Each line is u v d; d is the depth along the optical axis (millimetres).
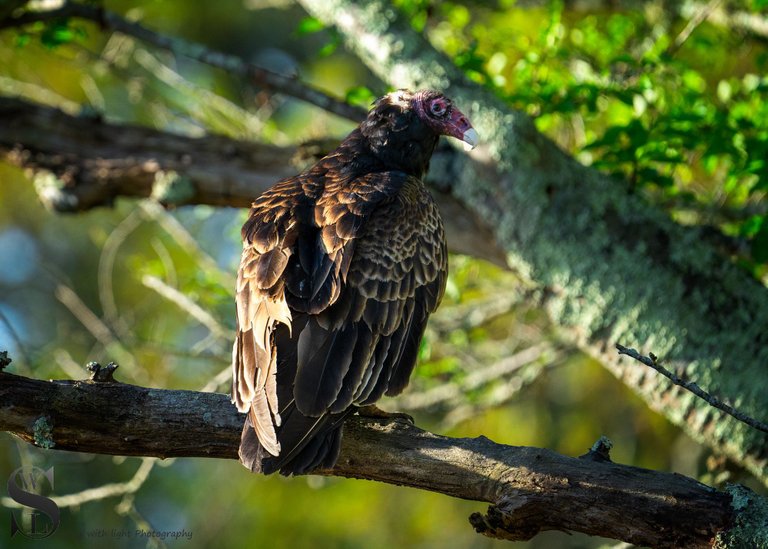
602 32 13047
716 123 10133
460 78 10070
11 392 6457
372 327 7008
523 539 6566
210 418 6605
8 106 11078
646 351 9062
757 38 12930
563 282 9359
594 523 6375
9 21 11375
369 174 7957
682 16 12727
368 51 10461
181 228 12523
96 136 11125
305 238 7098
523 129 9633
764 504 6258
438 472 6586
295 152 10961
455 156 10125
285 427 6340
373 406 7008
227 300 11570
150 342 12227
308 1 10797
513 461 6516
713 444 8914
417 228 7613
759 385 8766
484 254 10398
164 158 10945
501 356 13102
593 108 10203
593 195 9508
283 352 6590
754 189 9766
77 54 14836
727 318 9000
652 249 9250
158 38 11516
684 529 6281
